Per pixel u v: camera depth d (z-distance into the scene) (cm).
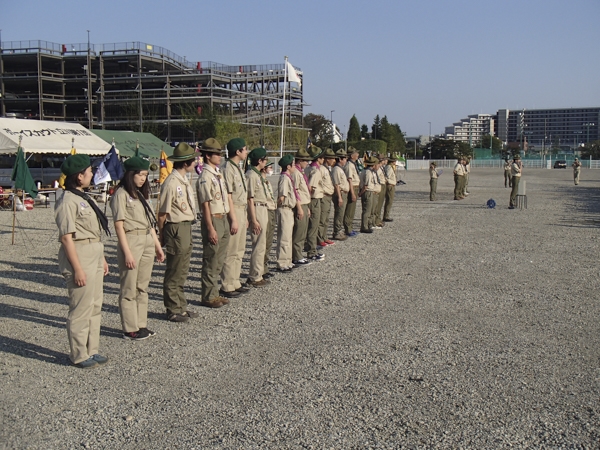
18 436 443
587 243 1348
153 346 646
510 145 18238
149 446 426
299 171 1094
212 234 787
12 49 7062
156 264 1123
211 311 790
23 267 1101
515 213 2061
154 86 7400
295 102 8338
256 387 529
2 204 2277
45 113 7319
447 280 962
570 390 519
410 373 559
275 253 1244
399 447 421
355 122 10600
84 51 7219
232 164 875
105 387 534
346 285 932
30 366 586
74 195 568
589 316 748
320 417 468
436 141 11588
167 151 3250
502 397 505
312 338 666
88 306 579
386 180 1797
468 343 645
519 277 982
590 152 11075
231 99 7144
